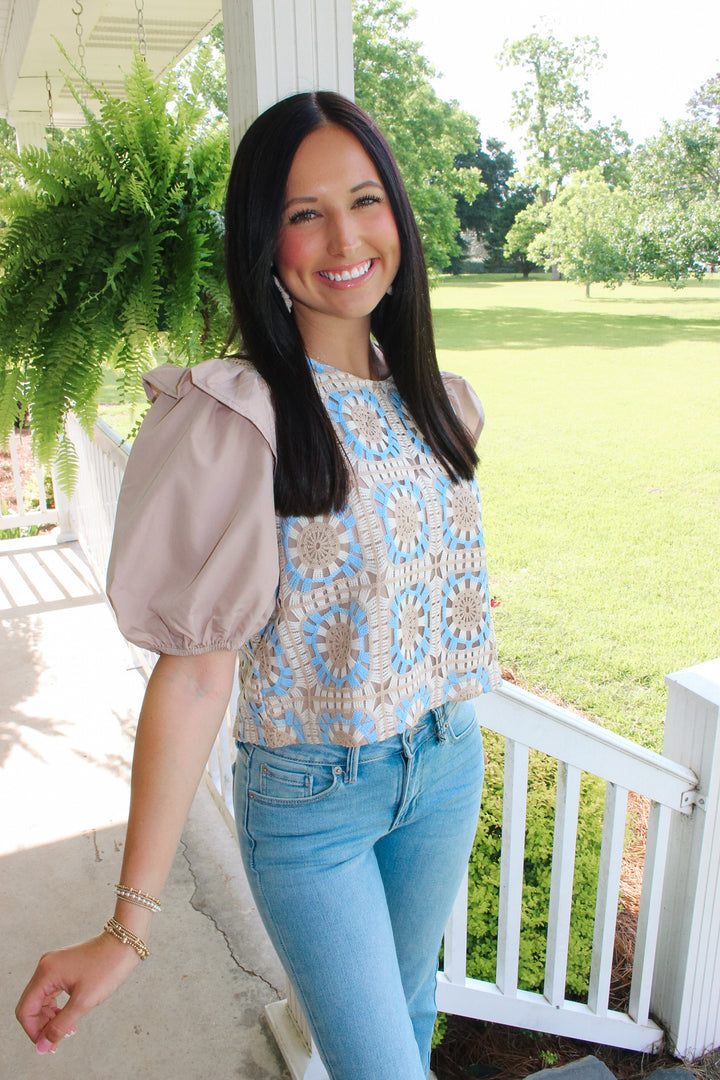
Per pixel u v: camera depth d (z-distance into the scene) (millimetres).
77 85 3814
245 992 1837
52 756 2670
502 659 4090
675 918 2059
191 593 872
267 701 1019
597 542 4926
